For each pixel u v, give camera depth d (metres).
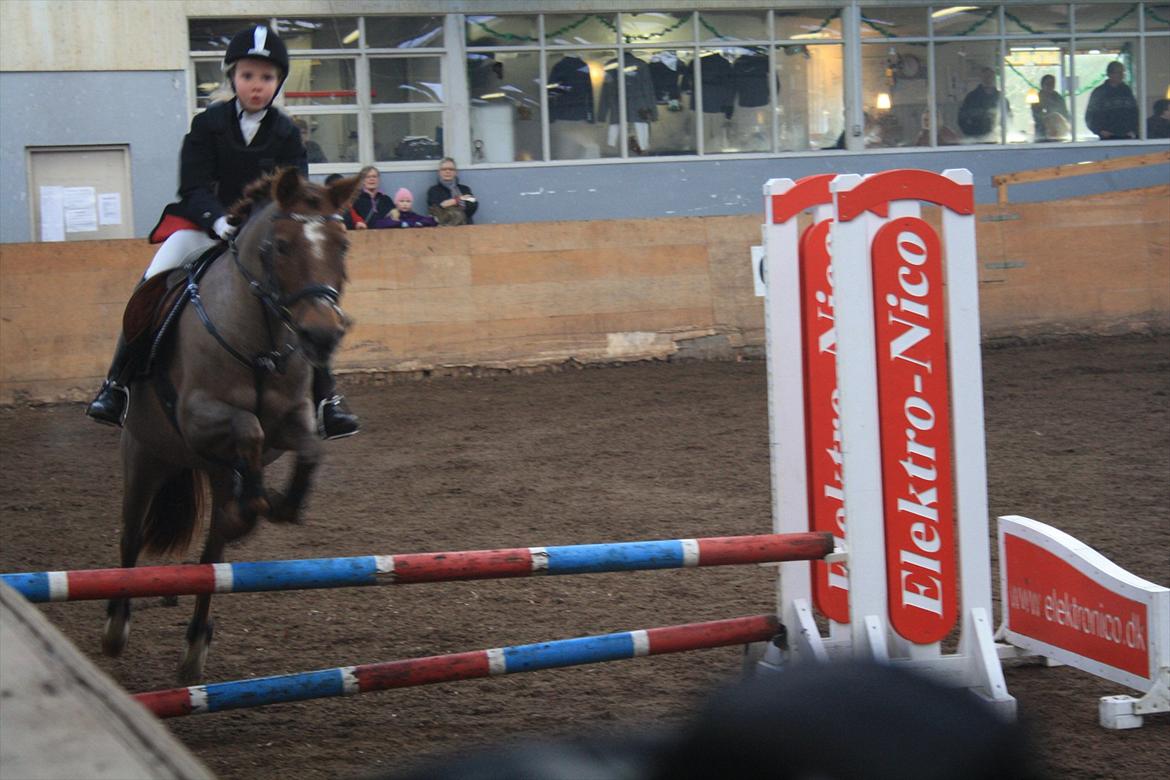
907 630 5.73
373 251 17.78
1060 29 25.50
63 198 22.55
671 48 24.44
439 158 23.92
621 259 18.55
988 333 19.31
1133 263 19.69
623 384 17.03
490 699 6.14
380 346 17.83
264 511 5.86
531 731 5.63
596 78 24.27
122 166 22.75
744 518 10.04
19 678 1.45
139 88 22.56
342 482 11.84
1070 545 5.98
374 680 5.36
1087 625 5.90
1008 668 6.50
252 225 5.98
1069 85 25.69
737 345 18.88
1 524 10.55
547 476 11.86
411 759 5.32
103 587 4.91
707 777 0.94
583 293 18.45
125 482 6.96
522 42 23.97
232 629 7.51
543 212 24.16
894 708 0.95
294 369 6.05
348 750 5.47
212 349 5.97
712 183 24.66
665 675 6.45
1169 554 8.29
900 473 5.68
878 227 5.62
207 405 5.98
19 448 14.10
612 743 0.98
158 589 4.98
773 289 5.98
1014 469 11.40
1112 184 25.62
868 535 5.65
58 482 12.30
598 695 6.15
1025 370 17.02
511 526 9.99
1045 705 5.89
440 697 6.20
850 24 24.78
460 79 23.75
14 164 22.22
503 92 24.03
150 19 22.45
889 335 5.63
